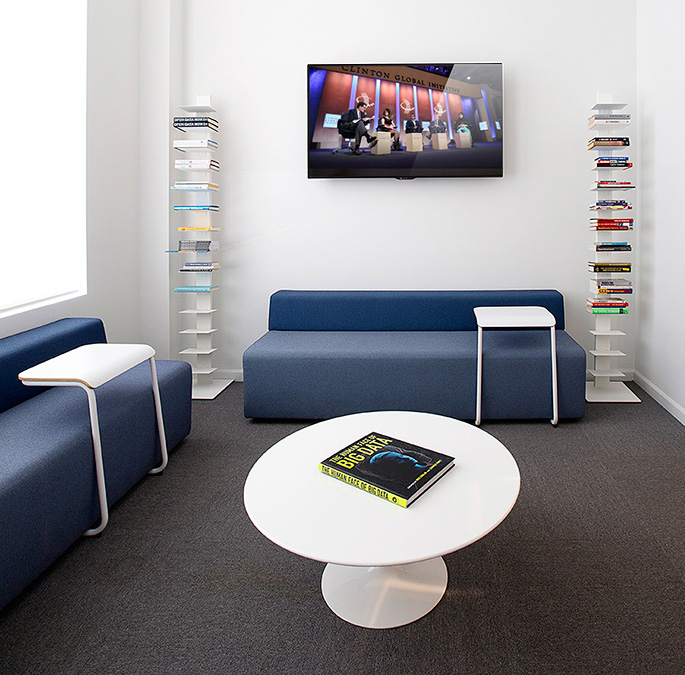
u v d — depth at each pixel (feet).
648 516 7.48
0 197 10.19
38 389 8.60
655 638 5.30
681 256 11.00
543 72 13.17
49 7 10.84
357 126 13.23
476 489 5.64
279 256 13.99
